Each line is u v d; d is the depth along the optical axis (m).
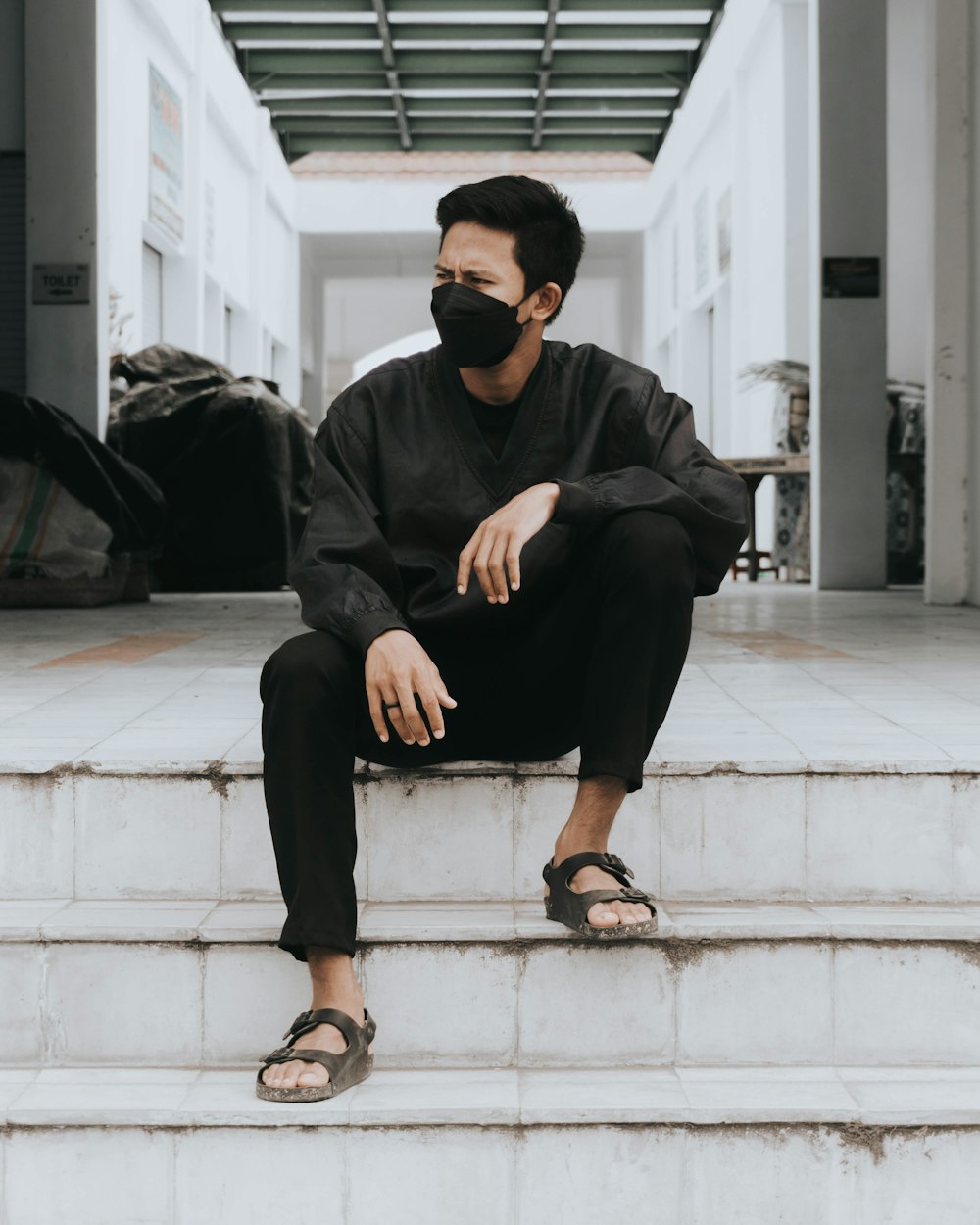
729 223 13.23
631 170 19.03
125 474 6.29
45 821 1.89
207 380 8.69
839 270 7.89
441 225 1.70
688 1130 1.53
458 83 14.88
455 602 1.74
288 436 8.50
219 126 14.03
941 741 2.07
